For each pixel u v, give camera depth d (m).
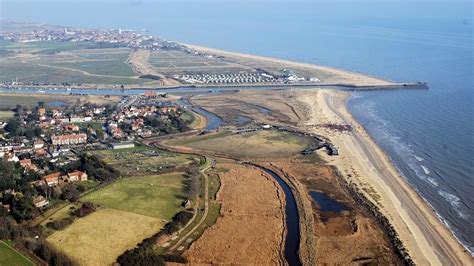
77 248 163.50
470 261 164.00
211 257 161.88
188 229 181.12
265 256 163.88
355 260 161.38
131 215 188.88
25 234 166.88
